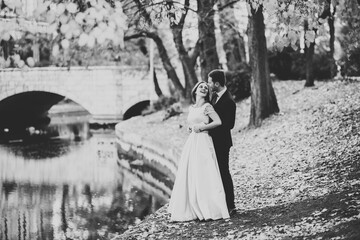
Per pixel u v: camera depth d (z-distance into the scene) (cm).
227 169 916
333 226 709
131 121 3394
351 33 1377
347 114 1538
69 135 4022
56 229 1395
